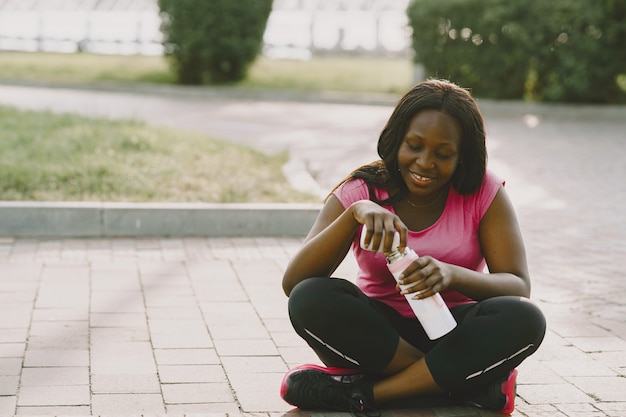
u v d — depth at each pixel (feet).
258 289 15.78
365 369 10.28
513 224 10.49
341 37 80.84
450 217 10.43
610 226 21.91
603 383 11.56
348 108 51.44
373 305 10.39
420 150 9.86
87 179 22.24
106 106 47.80
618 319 14.43
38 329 13.19
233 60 61.93
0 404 10.44
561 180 28.30
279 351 12.60
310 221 20.36
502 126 43.88
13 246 18.33
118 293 15.20
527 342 9.76
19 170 22.47
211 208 19.97
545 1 51.13
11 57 74.95
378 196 10.47
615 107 50.24
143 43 82.17
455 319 10.30
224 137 35.53
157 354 12.31
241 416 10.05
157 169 23.97
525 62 52.49
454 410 10.43
